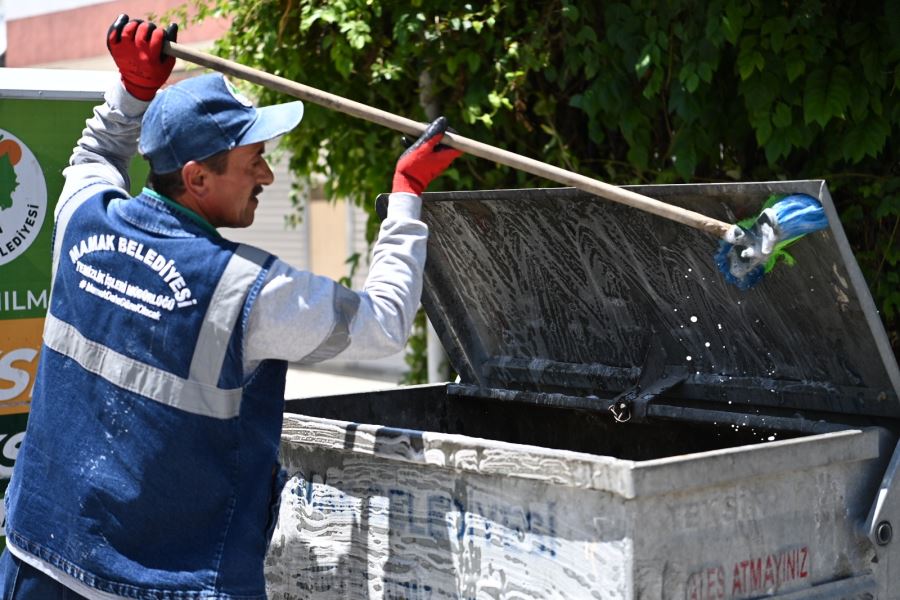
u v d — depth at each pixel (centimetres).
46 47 1855
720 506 377
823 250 406
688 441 513
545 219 497
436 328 579
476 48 715
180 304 377
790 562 396
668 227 457
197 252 380
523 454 378
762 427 469
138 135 485
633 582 356
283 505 477
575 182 416
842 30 608
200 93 391
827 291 423
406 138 439
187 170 388
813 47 599
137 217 396
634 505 355
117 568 378
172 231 390
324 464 455
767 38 604
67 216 423
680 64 638
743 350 484
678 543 367
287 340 378
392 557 430
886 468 420
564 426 557
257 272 375
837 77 598
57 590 393
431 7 712
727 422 479
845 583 409
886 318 645
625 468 349
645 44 645
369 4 708
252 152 401
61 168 561
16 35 1922
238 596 376
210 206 397
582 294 524
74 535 384
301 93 439
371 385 1594
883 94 607
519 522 387
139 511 378
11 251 552
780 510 393
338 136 783
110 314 388
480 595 400
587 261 507
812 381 463
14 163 549
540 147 741
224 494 379
